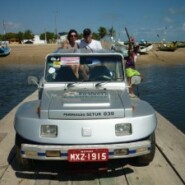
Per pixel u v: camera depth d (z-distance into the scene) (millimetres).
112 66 6094
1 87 25625
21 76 33594
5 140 6824
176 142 6645
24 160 5180
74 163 5586
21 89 24516
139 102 5551
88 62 6094
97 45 8648
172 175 5156
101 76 6027
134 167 5449
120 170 5352
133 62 10727
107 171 5320
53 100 5172
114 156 4711
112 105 4949
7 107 18016
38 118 4824
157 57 50719
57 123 4758
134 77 6043
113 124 4773
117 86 5930
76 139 4730
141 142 4777
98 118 4785
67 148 4664
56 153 4691
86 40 8547
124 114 4824
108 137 4754
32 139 4785
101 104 4953
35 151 4703
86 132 4734
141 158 5320
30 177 5145
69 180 5047
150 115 4957
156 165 5527
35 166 5449
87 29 8453
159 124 7953
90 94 5457
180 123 13438
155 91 22469
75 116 4766
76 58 6098
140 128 4832
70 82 5945
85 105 4938
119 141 4762
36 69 41062
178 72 35875
